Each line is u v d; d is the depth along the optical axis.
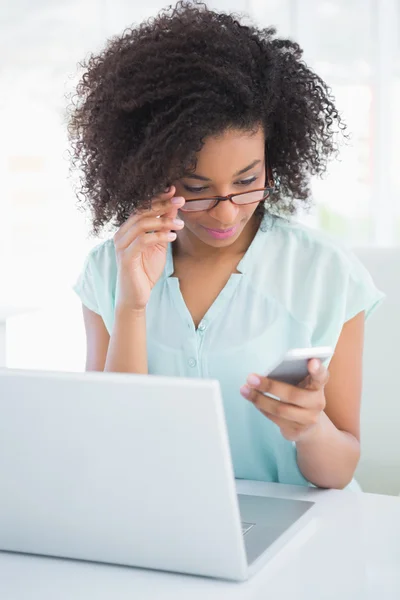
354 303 1.54
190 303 1.58
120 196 1.48
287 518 1.27
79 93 1.58
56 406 1.01
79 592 1.05
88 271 1.71
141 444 0.99
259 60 1.42
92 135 1.50
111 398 0.98
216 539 1.03
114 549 1.09
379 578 1.06
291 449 1.54
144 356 1.54
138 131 1.42
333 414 1.55
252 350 1.52
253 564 1.11
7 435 1.05
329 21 3.74
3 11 3.51
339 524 1.25
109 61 1.48
